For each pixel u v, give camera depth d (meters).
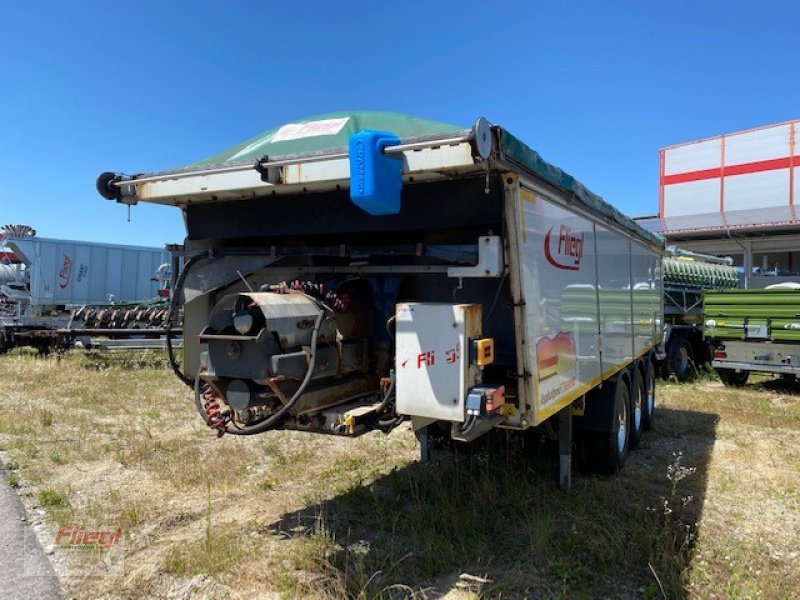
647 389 7.63
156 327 13.52
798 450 6.67
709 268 14.99
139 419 7.62
